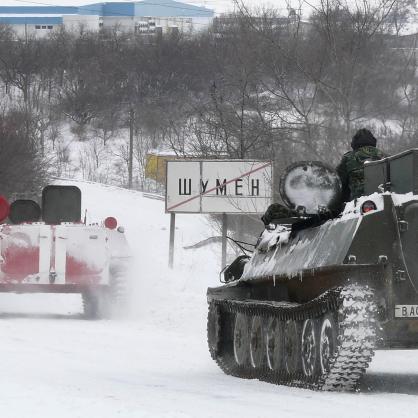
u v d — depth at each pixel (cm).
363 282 2331
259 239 3059
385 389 2467
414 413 2011
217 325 3091
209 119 7188
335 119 5797
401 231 2356
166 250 8712
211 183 6125
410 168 2367
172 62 19750
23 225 4800
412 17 6100
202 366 3008
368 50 5900
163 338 3831
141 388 2370
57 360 3011
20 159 11475
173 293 4869
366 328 2259
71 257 4781
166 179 6162
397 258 2350
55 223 5038
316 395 2289
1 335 3806
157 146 19162
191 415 1914
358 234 2355
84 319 4691
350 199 2772
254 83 6328
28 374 2569
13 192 11450
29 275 4756
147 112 19562
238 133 6512
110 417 1819
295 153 5981
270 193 6075
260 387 2467
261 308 2705
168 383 2525
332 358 2289
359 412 2020
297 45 5975
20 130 11806
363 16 5925
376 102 5903
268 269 2866
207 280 5741
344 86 5812
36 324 4356
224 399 2208
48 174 12694
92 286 4769
